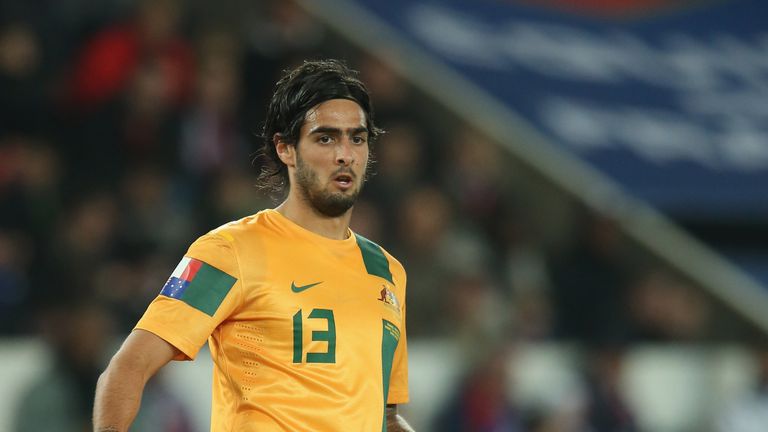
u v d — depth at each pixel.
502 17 46.72
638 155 43.34
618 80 46.28
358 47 40.88
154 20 34.72
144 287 30.19
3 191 31.05
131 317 29.89
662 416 37.28
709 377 38.47
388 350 13.34
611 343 36.66
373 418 13.03
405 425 14.85
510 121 42.12
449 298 33.94
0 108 32.97
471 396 32.75
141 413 28.52
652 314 39.19
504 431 33.09
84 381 28.11
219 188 33.22
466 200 38.50
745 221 44.31
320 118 13.12
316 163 13.13
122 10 34.69
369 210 33.84
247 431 12.64
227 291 12.71
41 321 29.23
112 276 30.34
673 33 49.44
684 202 42.59
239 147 35.41
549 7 48.66
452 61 43.19
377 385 13.13
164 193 31.94
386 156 37.22
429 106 41.12
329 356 12.84
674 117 45.62
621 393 36.19
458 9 46.28
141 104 33.34
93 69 33.84
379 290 13.48
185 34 36.38
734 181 44.00
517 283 36.81
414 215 35.06
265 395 12.70
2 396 28.88
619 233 40.97
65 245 30.55
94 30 34.34
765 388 38.16
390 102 39.47
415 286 33.56
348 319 13.05
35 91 33.34
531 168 41.16
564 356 35.62
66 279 30.08
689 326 39.66
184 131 33.75
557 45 46.81
